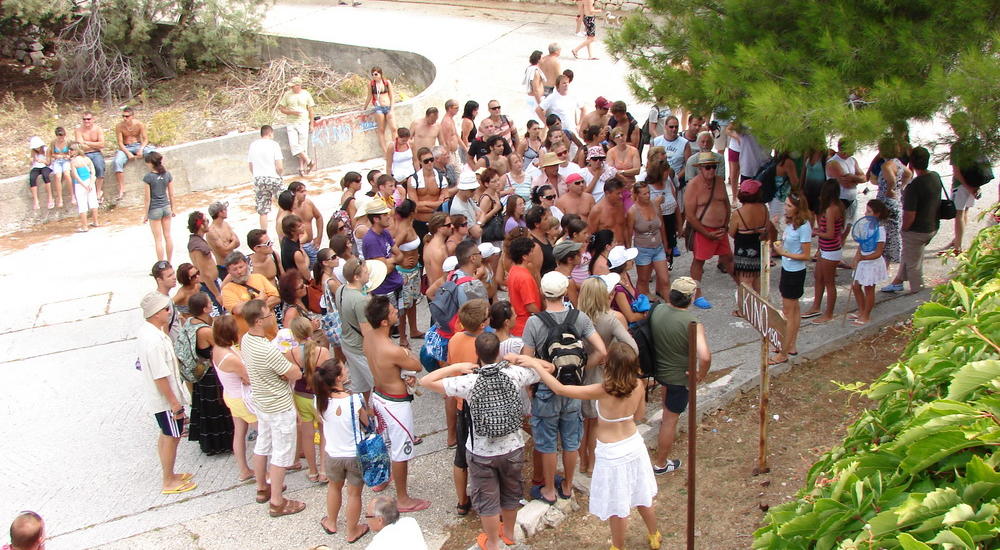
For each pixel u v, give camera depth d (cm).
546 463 700
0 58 2444
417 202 1165
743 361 905
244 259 916
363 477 691
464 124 1527
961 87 728
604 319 706
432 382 645
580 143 1413
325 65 2283
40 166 1575
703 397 839
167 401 775
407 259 997
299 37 2336
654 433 802
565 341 664
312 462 800
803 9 888
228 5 2227
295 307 913
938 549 322
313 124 1783
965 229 1210
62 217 1625
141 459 852
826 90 799
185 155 1712
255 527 739
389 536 532
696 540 659
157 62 2294
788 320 893
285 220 986
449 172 1259
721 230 1044
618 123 1355
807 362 901
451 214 1068
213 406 835
